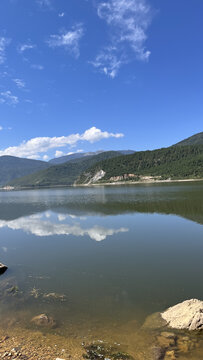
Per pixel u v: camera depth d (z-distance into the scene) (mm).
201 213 33844
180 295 11500
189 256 17078
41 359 7086
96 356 7301
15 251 19500
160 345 7840
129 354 7422
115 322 9352
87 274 14453
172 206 42312
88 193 100375
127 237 22906
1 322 9469
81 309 10383
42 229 27500
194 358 7180
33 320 9469
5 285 13086
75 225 29234
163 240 21391
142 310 10219
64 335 8531
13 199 83562
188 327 8672
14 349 7656
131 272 14578
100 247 20000
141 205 46344
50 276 14273
